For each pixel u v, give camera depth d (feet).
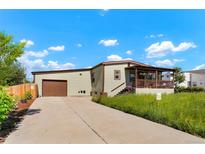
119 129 28.60
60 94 105.19
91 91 104.88
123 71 90.22
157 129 28.60
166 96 54.65
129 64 91.25
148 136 25.04
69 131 27.50
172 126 30.12
